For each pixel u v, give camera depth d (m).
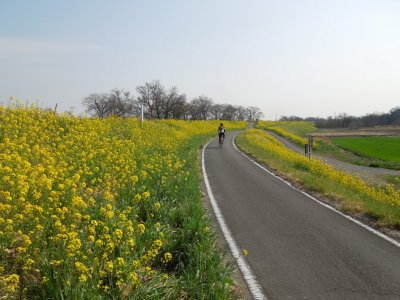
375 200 13.10
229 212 10.98
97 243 5.37
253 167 21.61
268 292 5.95
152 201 9.23
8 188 6.99
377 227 9.59
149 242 6.69
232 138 52.47
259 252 7.69
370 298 5.70
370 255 7.52
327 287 6.09
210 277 5.79
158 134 27.03
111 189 9.88
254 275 6.58
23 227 5.92
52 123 17.48
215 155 27.77
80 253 5.26
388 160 42.81
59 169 8.70
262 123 131.38
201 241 7.23
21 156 9.86
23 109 17.38
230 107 158.12
